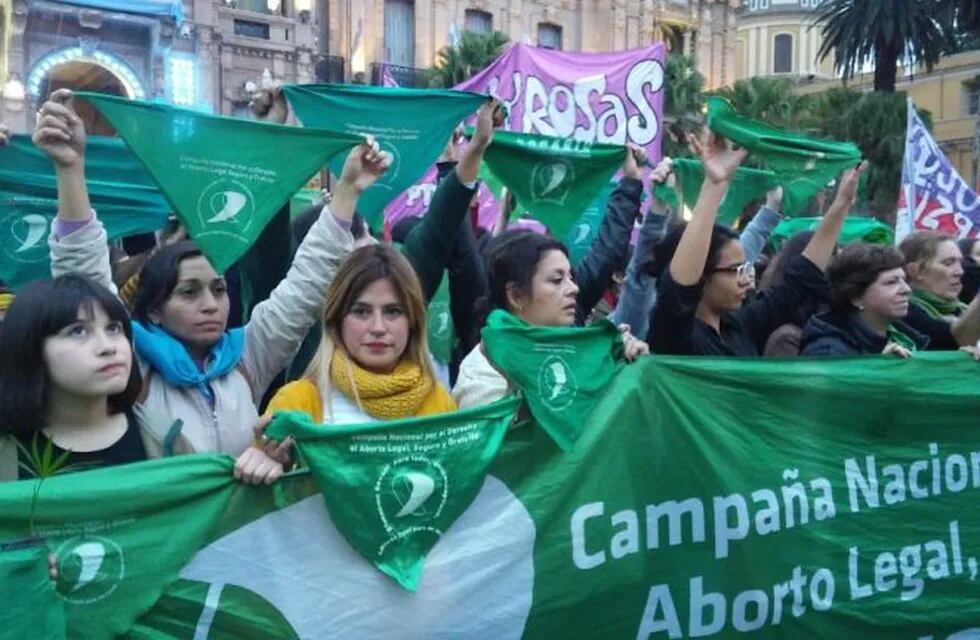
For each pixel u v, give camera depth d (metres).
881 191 33.19
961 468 3.56
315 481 2.44
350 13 32.75
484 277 3.90
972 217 6.78
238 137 2.88
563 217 3.90
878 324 3.83
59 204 2.71
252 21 29.08
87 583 2.23
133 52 24.86
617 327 3.02
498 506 2.77
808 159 4.43
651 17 38.53
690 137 3.40
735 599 3.17
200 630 2.35
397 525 2.54
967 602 3.54
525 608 2.77
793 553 3.27
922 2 33.69
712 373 3.16
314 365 2.75
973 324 4.18
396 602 2.55
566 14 37.16
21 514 2.18
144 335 2.80
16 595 1.99
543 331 2.87
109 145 4.46
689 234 3.29
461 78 31.48
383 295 2.72
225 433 2.83
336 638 2.48
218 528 2.38
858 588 3.38
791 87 35.75
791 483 3.26
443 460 2.60
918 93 47.12
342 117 3.75
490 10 35.34
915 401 3.48
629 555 2.97
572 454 2.88
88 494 2.24
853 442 3.39
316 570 2.47
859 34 34.84
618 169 4.12
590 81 6.92
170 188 2.81
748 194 5.02
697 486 3.11
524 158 3.84
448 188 3.62
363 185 3.04
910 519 3.47
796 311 4.13
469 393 3.06
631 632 2.99
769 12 63.44
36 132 2.66
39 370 2.36
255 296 3.63
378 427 2.50
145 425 2.68
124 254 4.76
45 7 23.31
